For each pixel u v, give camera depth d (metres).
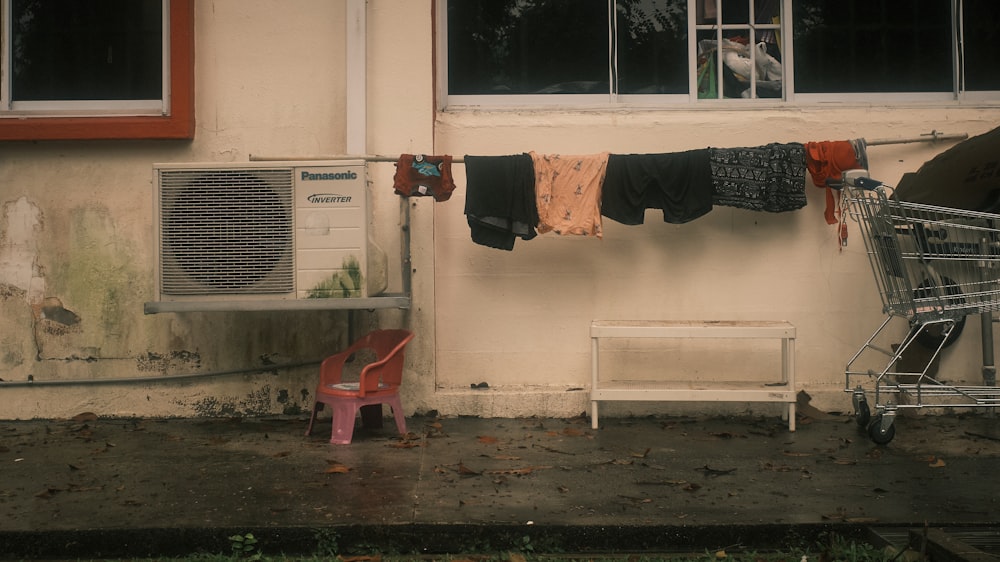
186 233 5.91
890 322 6.79
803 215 6.80
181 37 6.56
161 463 5.35
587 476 5.02
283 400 6.72
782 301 6.82
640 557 3.98
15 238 6.69
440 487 4.79
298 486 4.81
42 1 6.82
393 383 6.20
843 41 6.95
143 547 4.11
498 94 6.97
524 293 6.85
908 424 6.40
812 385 6.82
